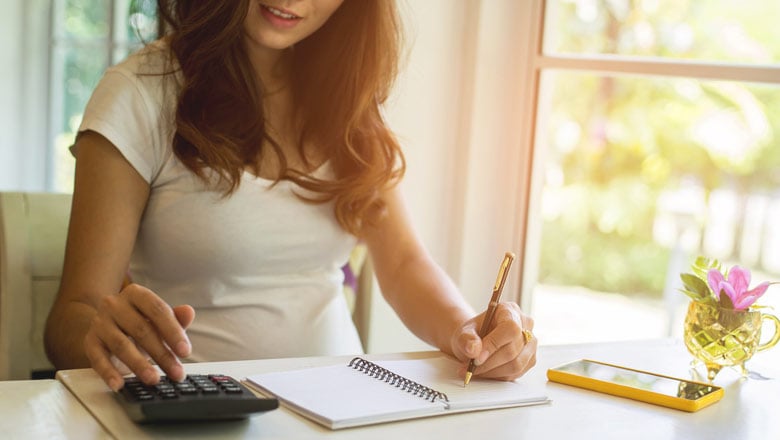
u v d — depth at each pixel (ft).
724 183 13.58
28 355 4.59
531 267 6.96
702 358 3.78
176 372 2.83
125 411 2.76
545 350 4.01
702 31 13.32
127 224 4.15
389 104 6.55
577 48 13.41
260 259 4.44
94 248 4.03
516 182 6.85
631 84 14.14
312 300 4.64
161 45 4.47
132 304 2.93
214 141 4.29
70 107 11.27
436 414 2.97
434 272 4.66
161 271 4.41
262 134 4.47
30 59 11.55
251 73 4.49
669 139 13.98
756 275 13.23
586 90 14.38
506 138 6.83
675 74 5.80
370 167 4.67
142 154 4.22
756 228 13.33
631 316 14.19
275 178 4.51
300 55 4.77
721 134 13.58
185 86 4.30
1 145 11.39
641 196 14.24
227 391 2.76
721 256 13.56
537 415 3.07
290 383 3.13
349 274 5.81
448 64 6.79
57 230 4.86
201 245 4.31
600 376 3.51
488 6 6.64
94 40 10.85
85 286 3.94
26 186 11.74
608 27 13.38
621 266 14.48
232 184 4.29
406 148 6.72
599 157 14.44
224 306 4.42
